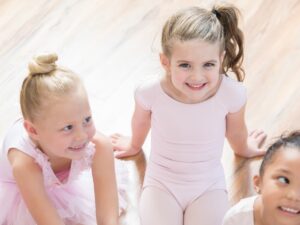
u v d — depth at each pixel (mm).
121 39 1996
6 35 2021
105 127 1754
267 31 1976
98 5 2113
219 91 1395
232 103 1414
